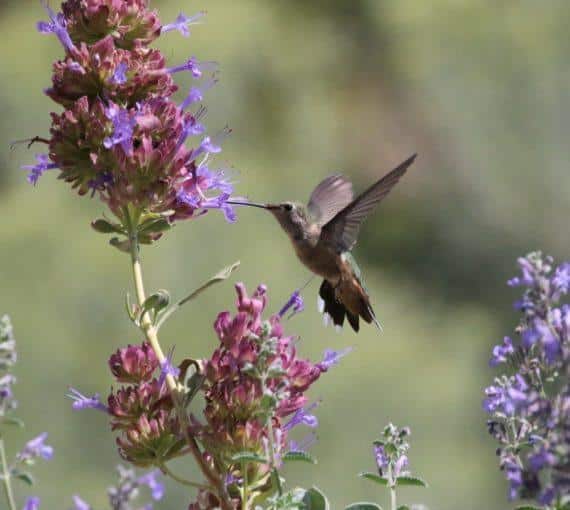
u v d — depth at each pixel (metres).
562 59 26.17
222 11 23.34
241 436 3.76
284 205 5.64
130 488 3.48
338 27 26.77
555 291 3.18
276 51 23.89
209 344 18.41
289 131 23.94
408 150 26.11
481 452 19.62
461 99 26.23
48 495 16.06
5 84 20.52
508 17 26.44
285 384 3.64
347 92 26.20
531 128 26.06
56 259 18.59
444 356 21.50
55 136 4.11
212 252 19.08
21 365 17.27
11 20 21.72
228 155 22.11
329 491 17.78
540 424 3.24
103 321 18.11
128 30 4.25
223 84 22.64
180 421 3.84
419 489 18.55
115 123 3.96
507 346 3.37
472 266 25.28
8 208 19.53
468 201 25.69
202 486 3.84
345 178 6.28
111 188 4.08
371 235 25.64
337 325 5.63
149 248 18.72
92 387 17.50
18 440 16.52
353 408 18.72
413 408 19.12
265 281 19.19
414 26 26.59
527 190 25.66
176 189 4.12
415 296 24.47
